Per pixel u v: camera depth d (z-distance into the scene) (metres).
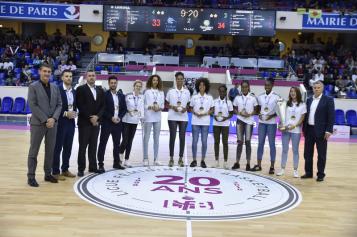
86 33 21.09
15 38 18.64
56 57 17.09
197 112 6.69
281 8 17.72
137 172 6.29
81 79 13.39
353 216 4.54
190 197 5.03
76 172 6.23
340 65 17.59
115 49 18.84
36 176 5.84
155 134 6.80
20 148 8.28
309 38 21.31
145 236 3.73
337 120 14.03
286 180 6.21
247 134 6.73
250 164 7.41
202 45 21.05
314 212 4.64
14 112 13.94
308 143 6.40
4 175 5.87
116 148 6.43
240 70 16.09
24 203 4.57
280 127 6.41
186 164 7.11
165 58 16.77
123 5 16.48
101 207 4.52
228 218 4.32
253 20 16.53
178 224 4.08
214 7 16.47
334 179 6.44
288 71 16.75
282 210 4.66
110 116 6.14
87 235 3.70
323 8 18.06
